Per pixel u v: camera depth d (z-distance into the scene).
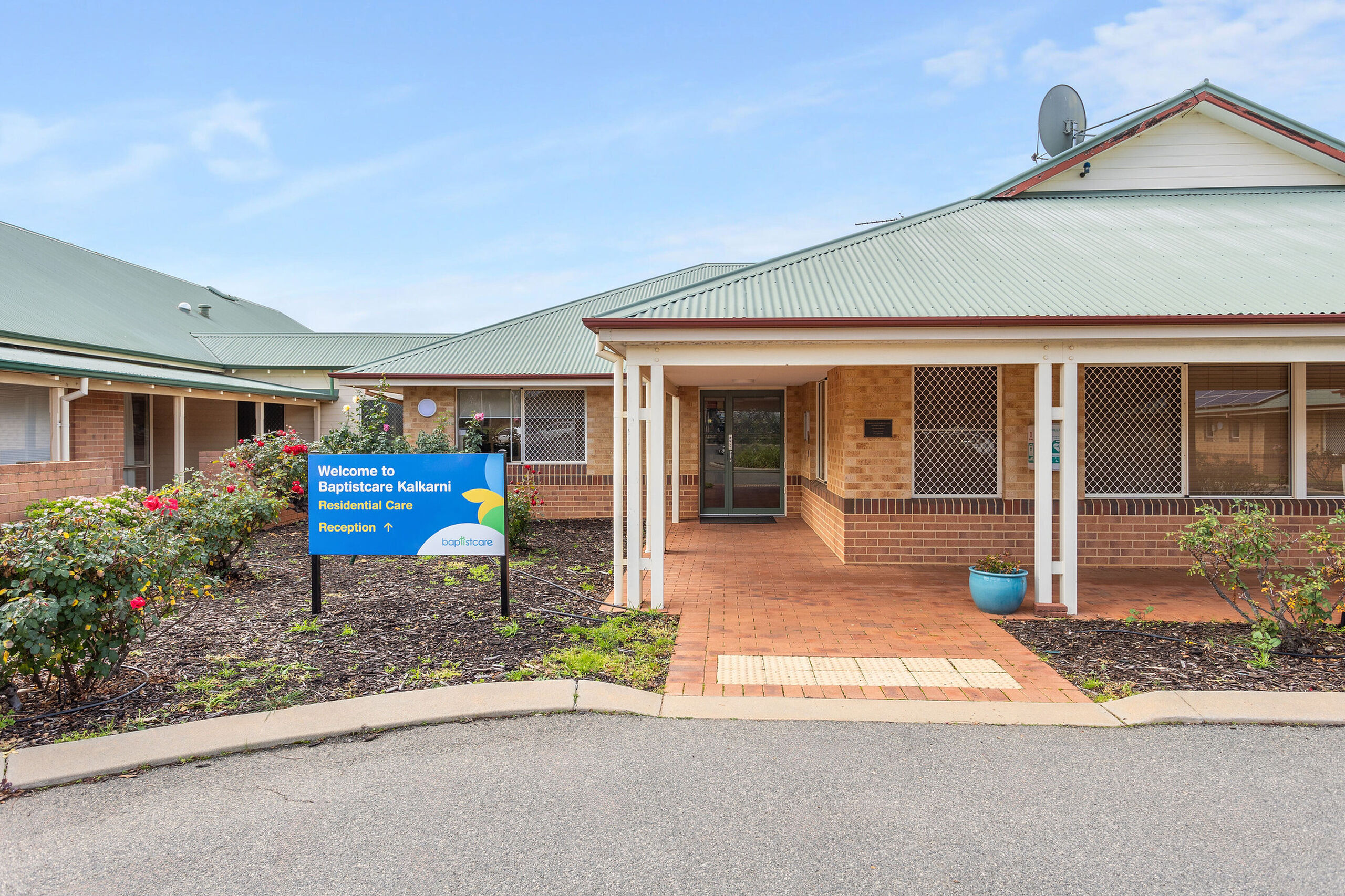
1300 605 5.77
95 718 4.60
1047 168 11.52
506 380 14.36
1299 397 9.27
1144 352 7.05
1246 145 11.57
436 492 6.86
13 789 3.79
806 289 7.90
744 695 5.12
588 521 14.49
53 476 9.46
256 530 9.26
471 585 8.26
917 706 4.90
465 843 3.33
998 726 4.59
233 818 3.55
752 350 7.31
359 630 6.43
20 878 3.09
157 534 5.51
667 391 12.38
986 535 9.52
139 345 18.00
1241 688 5.13
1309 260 8.25
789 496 14.48
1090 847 3.29
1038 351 7.10
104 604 4.76
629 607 7.55
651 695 5.07
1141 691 5.11
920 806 3.64
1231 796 3.72
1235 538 6.12
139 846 3.32
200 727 4.42
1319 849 3.26
